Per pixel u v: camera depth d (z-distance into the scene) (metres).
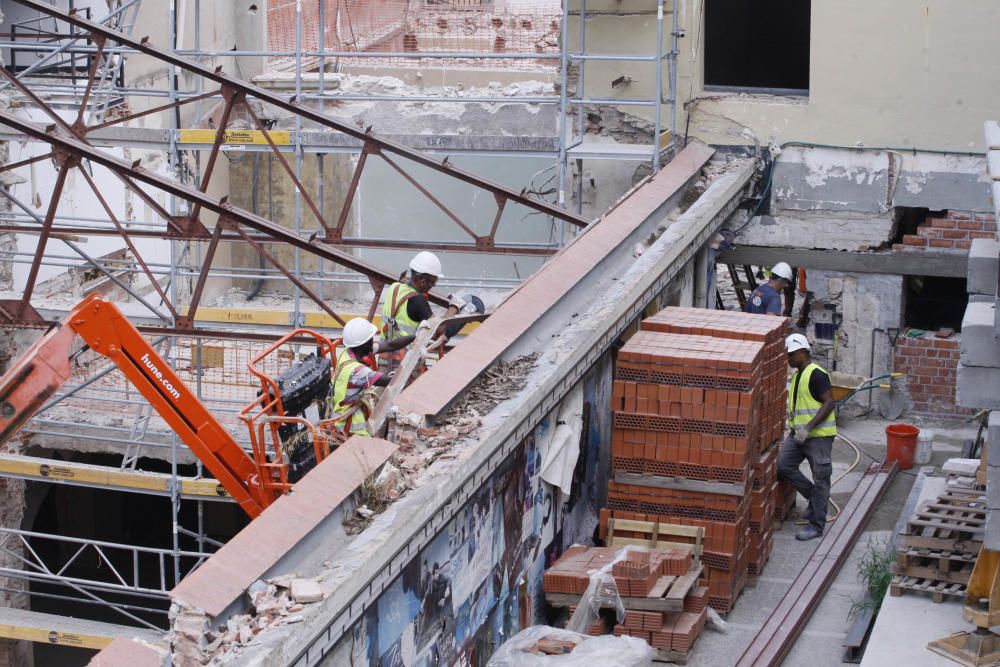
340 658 7.34
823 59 15.90
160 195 23.09
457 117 21.22
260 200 23.81
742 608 11.28
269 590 7.00
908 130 15.82
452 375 9.74
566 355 10.60
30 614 16.39
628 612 10.05
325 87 22.39
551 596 10.20
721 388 10.87
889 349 16.52
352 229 23.59
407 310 11.55
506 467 9.80
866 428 16.20
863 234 16.27
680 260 13.98
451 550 8.82
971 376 8.24
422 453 8.73
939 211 16.39
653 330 12.02
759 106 16.25
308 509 7.62
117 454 18.83
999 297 7.87
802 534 12.80
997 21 15.25
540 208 13.95
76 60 22.81
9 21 23.38
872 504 13.39
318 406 10.34
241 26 24.30
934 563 10.32
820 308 16.78
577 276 12.16
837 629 10.80
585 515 12.05
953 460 12.12
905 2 15.48
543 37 25.39
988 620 9.21
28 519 18.12
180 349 18.94
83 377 18.17
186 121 22.50
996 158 9.66
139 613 20.02
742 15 21.41
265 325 17.81
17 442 16.88
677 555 10.44
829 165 16.19
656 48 16.56
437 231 23.28
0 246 17.95
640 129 16.97
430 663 8.64
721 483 10.96
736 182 15.77
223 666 6.31
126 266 21.19
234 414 16.92
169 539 21.53
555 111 20.72
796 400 12.66
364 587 7.39
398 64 24.00
